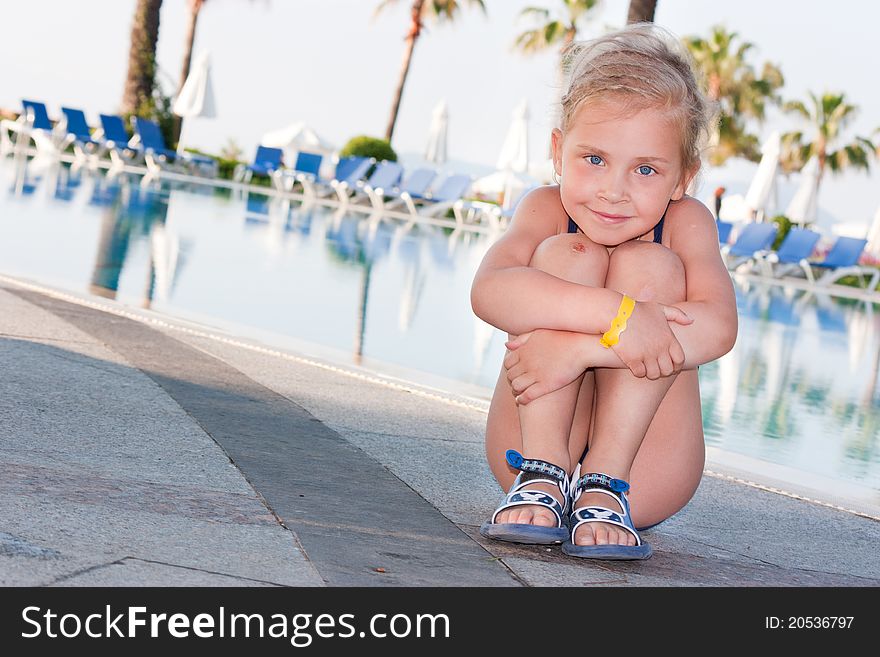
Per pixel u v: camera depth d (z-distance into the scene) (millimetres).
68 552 1635
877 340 10000
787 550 2496
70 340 3709
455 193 21094
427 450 3010
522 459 2189
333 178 22203
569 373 2094
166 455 2422
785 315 11430
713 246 2291
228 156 33594
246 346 4359
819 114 42500
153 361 3609
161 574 1607
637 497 2254
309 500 2225
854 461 4523
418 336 6391
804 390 6453
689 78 2176
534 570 1959
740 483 3309
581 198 2168
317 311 6770
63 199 11984
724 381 6445
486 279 2150
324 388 3732
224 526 1921
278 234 11984
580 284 2096
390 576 1775
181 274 7453
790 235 17844
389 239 13844
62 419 2598
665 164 2141
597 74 2123
